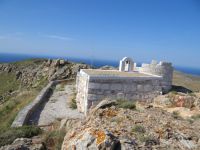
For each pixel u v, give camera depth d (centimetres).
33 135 1519
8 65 9606
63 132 1394
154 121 1355
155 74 3031
